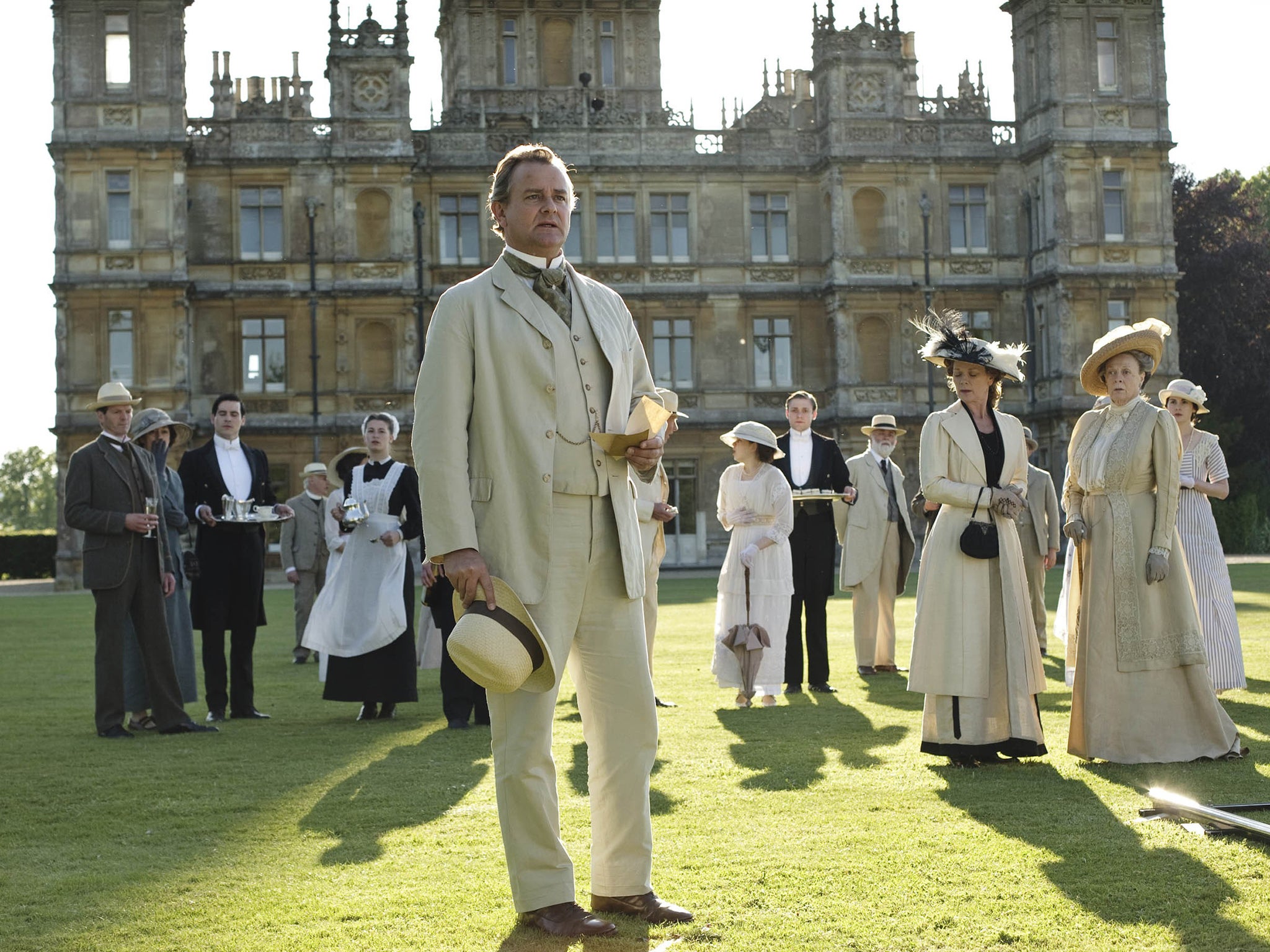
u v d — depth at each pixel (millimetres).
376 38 55094
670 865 6953
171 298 53000
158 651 12219
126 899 6516
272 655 21141
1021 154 58312
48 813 8555
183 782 9570
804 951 5578
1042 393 57562
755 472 14000
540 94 63406
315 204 54625
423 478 6070
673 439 57312
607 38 64750
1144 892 6305
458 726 12422
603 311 6449
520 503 6113
